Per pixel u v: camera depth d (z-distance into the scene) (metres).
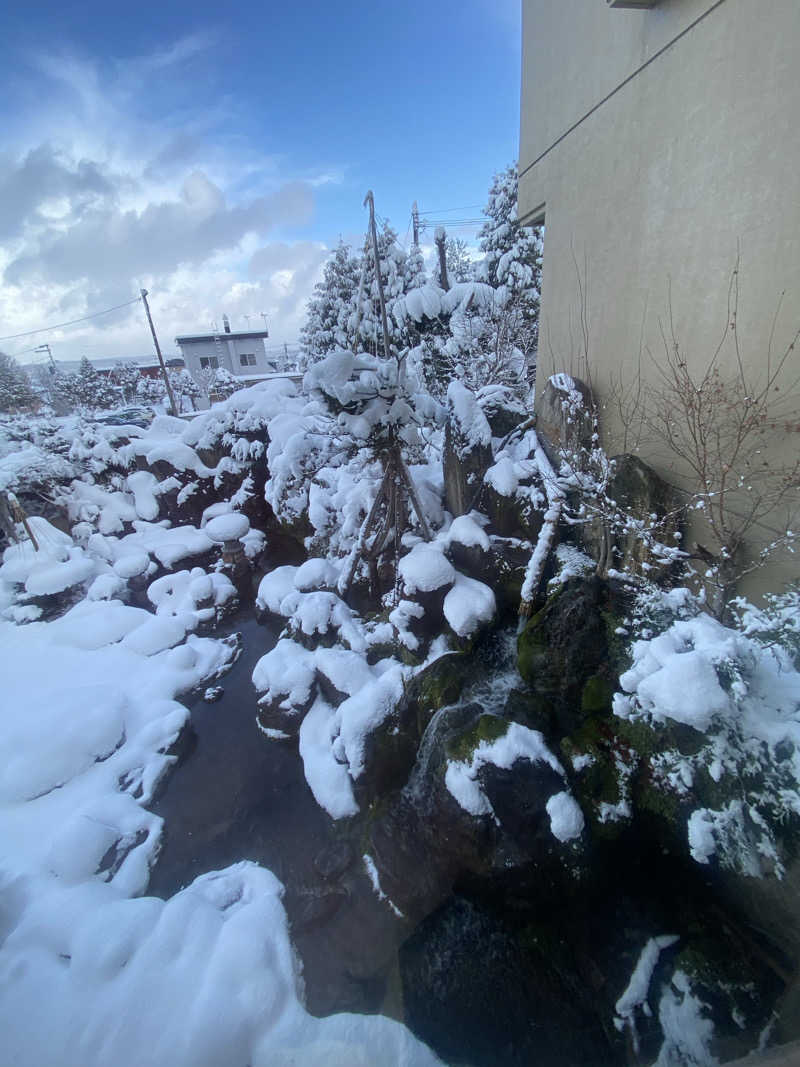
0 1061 2.40
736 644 2.69
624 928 2.69
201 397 25.48
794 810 2.39
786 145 2.67
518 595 4.40
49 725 4.48
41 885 3.31
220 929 2.99
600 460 3.74
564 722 3.40
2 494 7.77
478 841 2.87
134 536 8.78
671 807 2.80
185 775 4.43
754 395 3.07
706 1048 2.22
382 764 3.83
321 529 6.77
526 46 5.45
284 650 5.02
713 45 3.01
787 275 2.78
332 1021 2.55
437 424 5.37
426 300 8.29
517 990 2.54
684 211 3.46
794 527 2.91
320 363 3.92
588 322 4.81
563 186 4.99
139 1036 2.45
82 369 23.64
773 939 2.40
